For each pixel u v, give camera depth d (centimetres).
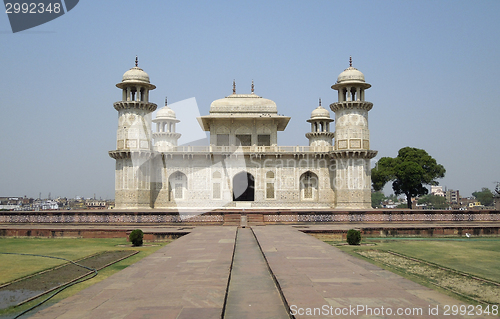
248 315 766
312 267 1118
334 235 2112
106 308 758
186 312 721
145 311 730
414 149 4844
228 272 1053
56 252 1647
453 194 13625
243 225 2508
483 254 1603
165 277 1003
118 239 2120
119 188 3153
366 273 1039
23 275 1184
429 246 1841
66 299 834
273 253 1359
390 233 2239
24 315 792
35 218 2655
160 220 2578
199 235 1880
